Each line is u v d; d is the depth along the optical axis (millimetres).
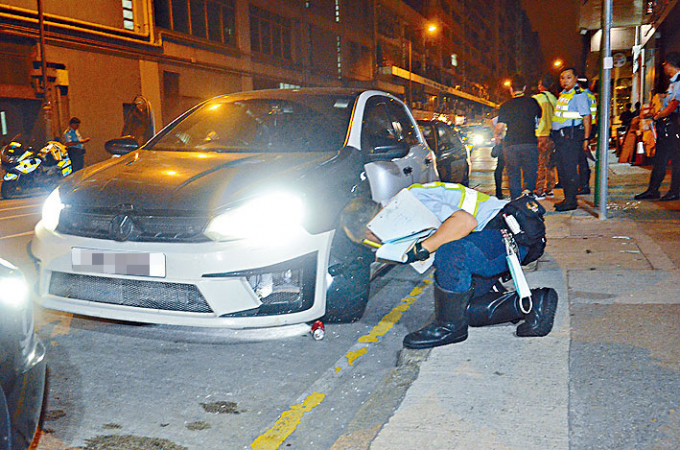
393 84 56500
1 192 14188
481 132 33375
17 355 2258
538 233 3447
